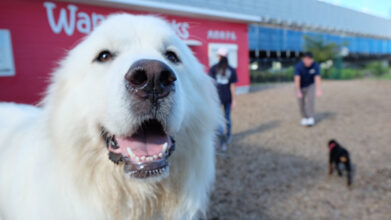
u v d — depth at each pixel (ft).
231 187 12.41
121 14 5.65
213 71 16.71
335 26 85.10
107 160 4.83
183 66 5.54
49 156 4.82
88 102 4.74
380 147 17.67
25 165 5.33
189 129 5.35
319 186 12.62
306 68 21.83
